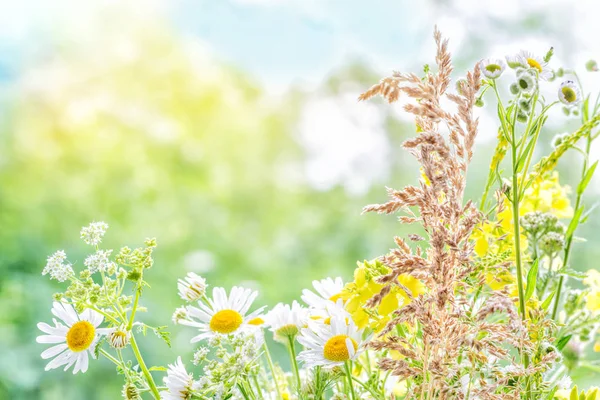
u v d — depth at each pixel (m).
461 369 0.64
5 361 2.47
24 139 3.82
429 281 0.62
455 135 0.60
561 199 0.90
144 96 4.13
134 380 0.73
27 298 2.75
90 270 0.73
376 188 3.65
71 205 3.60
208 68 4.34
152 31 4.22
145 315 2.61
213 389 0.71
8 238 3.10
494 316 0.73
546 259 0.90
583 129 0.76
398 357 0.72
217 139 4.18
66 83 3.99
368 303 0.60
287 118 4.12
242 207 3.94
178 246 3.47
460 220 0.65
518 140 0.71
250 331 0.75
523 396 0.68
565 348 0.86
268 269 3.41
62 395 2.46
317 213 3.78
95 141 3.91
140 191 3.79
